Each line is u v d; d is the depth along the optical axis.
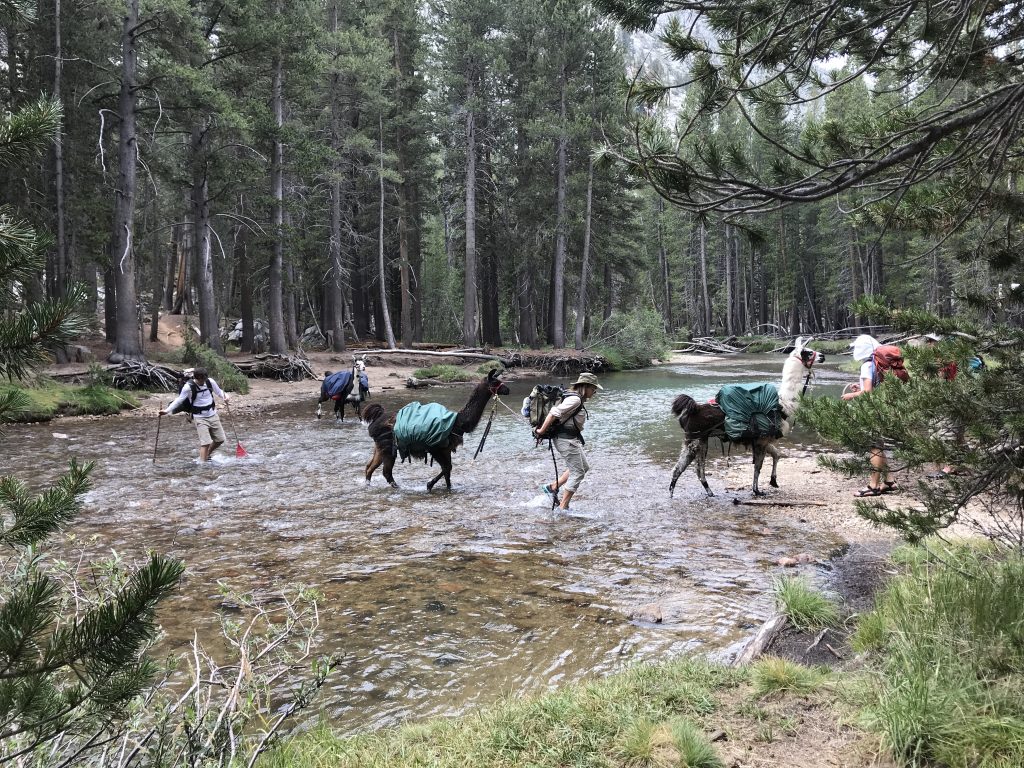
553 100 38.88
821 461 3.85
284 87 29.59
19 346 1.61
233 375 24.23
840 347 46.00
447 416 9.77
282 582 6.07
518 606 5.50
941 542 5.76
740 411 9.22
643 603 5.57
